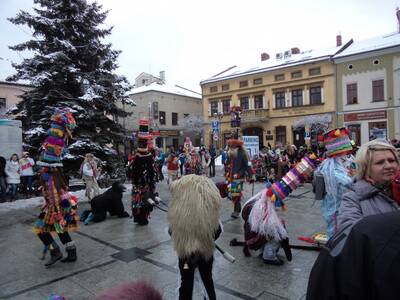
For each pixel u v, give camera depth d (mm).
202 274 2719
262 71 32531
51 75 12398
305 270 4164
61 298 1797
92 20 13922
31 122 13078
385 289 948
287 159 13648
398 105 25422
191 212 2525
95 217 7203
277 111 32000
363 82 27031
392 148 2096
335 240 1201
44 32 13242
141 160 6742
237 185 7172
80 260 4793
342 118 28172
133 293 1083
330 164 3613
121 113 14547
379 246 1010
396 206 1955
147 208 6816
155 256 4891
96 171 10211
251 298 3477
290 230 6027
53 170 4578
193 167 14398
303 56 32469
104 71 14469
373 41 29875
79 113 12852
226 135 35656
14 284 4023
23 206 9531
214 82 36656
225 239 5586
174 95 42750
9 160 11703
